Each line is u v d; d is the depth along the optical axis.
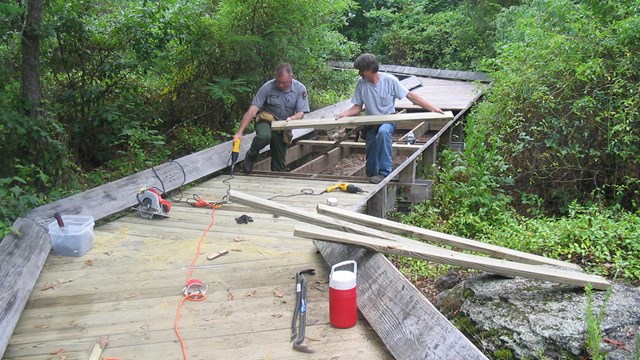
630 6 6.31
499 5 13.13
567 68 6.23
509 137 6.61
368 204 5.22
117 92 7.30
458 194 5.80
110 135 6.98
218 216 4.56
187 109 8.16
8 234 3.63
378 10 17.06
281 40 8.10
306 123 5.79
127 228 4.29
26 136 5.27
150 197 4.49
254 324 2.89
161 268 3.57
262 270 3.54
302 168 6.59
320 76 10.23
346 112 5.93
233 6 7.80
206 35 7.57
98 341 2.75
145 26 6.82
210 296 3.20
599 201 5.82
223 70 8.12
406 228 3.75
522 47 7.01
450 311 3.40
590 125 6.03
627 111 5.73
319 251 3.75
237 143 5.88
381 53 16.86
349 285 2.82
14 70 5.50
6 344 2.69
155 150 7.08
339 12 9.97
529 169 6.39
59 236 3.71
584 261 4.27
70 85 6.80
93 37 6.62
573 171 6.25
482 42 14.23
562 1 6.86
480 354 2.24
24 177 5.00
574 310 2.96
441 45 15.60
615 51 6.04
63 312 3.04
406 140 7.43
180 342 2.73
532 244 4.55
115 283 3.37
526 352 2.75
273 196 5.11
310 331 2.82
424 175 6.75
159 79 7.88
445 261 3.23
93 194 4.51
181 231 4.22
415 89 11.49
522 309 3.02
